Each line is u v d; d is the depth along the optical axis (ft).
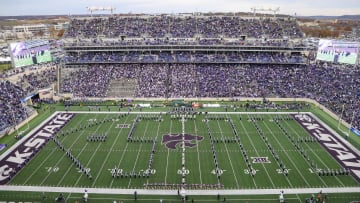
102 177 125.49
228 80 257.96
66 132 173.88
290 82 254.68
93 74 266.77
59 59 298.97
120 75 265.54
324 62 288.30
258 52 297.53
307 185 119.75
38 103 226.79
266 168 133.08
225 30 314.76
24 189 116.67
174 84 253.65
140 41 299.79
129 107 221.25
